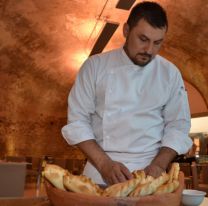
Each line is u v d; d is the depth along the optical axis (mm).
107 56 1481
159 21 1210
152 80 1426
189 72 8992
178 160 6266
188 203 1108
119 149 1399
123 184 871
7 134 11250
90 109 1459
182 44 8086
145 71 1417
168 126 1457
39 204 1023
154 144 1422
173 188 891
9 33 8594
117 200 806
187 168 5535
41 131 11867
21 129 11516
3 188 4941
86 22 7953
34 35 8781
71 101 1468
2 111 11109
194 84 9242
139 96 1419
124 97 1410
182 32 7539
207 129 9188
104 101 1435
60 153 12164
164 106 1473
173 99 1453
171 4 6676
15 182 4992
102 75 1446
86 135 1320
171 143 1321
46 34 8727
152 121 1419
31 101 11484
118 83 1423
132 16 1296
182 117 1434
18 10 7719
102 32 6145
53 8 7559
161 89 1420
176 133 1379
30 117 11695
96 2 7020
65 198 828
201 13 6578
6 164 4945
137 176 922
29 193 5832
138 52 1287
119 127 1408
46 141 11953
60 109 12133
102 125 1439
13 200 1081
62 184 874
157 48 1286
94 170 1337
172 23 7348
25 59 9844
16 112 11367
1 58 9586
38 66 10289
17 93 11055
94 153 1250
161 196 835
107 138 1421
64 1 7219
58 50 9555
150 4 1253
